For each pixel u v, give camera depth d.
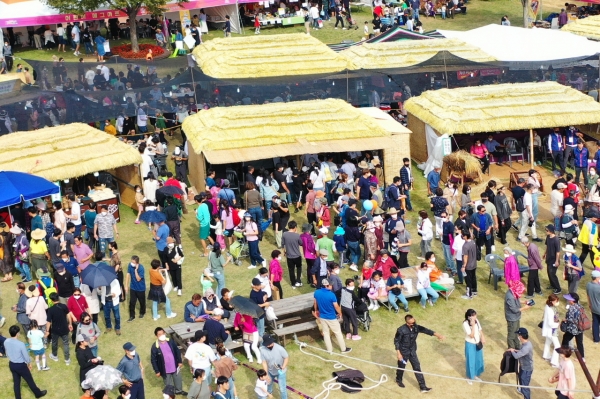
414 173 32.12
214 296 20.75
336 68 36.28
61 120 32.84
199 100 34.38
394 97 35.16
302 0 54.53
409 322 19.12
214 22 51.88
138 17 49.84
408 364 20.56
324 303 20.41
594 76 35.41
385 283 22.61
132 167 28.94
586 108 31.23
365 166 29.23
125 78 36.16
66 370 20.28
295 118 29.78
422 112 31.84
